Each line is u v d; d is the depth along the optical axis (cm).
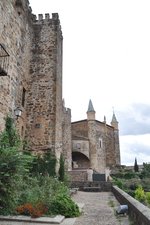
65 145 3922
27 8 2267
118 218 928
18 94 1912
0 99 1478
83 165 4862
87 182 2714
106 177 3594
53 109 2217
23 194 1070
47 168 1988
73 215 987
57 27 2450
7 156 924
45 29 2452
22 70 2064
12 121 1569
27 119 2195
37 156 1964
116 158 5378
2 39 1516
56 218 885
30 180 1300
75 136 4903
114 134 5566
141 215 632
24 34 2138
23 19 2097
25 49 2175
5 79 1567
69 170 3553
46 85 2280
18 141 1521
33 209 927
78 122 5181
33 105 2230
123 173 4281
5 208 919
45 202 1020
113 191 2145
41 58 2361
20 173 973
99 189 2550
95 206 1298
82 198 1733
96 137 5016
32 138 2148
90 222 867
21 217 884
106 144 5297
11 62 1700
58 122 2300
